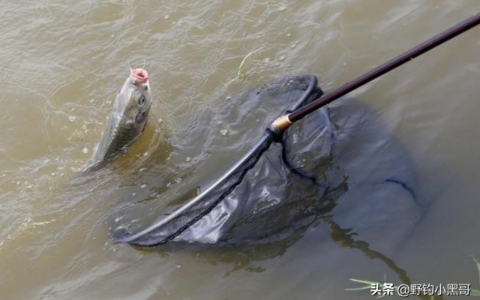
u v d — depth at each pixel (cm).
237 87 520
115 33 602
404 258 367
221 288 373
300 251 381
